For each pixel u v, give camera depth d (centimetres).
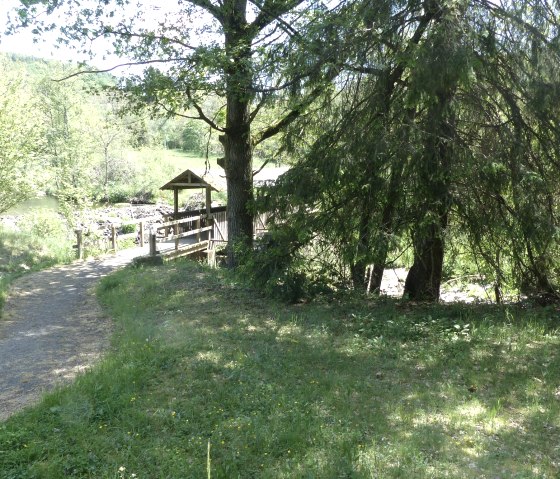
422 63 864
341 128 1041
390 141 930
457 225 987
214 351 797
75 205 2589
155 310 1093
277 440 538
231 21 1345
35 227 2370
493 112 972
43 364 812
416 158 912
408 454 512
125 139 3778
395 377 723
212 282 1309
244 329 934
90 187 2753
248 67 1131
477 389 679
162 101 1229
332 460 499
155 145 4338
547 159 976
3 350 895
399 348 830
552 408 615
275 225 1109
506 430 570
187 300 1155
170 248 1988
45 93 2973
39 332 1008
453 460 508
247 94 1177
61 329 1027
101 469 487
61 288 1449
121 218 3006
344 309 1062
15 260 1861
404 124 930
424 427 573
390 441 542
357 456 502
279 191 1076
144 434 551
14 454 502
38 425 566
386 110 993
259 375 708
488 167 881
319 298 1147
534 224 902
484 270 1123
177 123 4400
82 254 1972
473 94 956
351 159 967
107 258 1956
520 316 968
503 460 510
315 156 1038
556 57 930
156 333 902
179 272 1425
